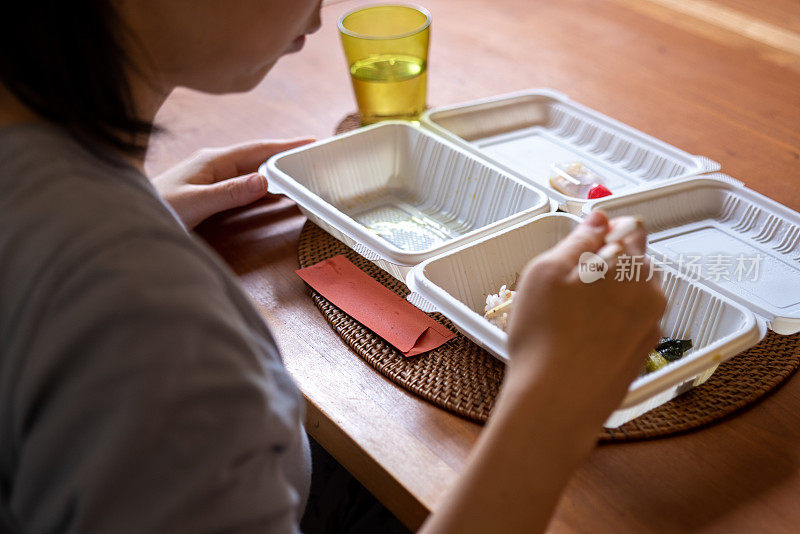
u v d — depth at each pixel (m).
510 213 0.99
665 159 1.08
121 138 0.44
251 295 0.90
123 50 0.41
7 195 0.38
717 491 0.63
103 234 0.36
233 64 0.47
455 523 0.43
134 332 0.35
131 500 0.36
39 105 0.40
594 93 1.29
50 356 0.35
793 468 0.65
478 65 1.40
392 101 1.15
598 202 0.94
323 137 1.21
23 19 0.37
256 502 0.39
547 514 0.44
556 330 0.46
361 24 1.20
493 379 0.75
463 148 1.08
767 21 1.49
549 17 1.57
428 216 1.06
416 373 0.76
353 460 0.71
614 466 0.66
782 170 1.06
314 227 1.01
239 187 1.00
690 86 1.29
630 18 1.54
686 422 0.69
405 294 0.88
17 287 0.37
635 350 0.49
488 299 0.83
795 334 0.80
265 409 0.39
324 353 0.80
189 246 0.41
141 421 0.35
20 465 0.37
